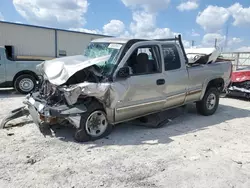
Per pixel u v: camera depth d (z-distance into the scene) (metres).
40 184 2.97
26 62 9.55
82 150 3.98
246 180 3.19
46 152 3.86
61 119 4.26
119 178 3.15
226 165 3.59
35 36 17.12
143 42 4.85
